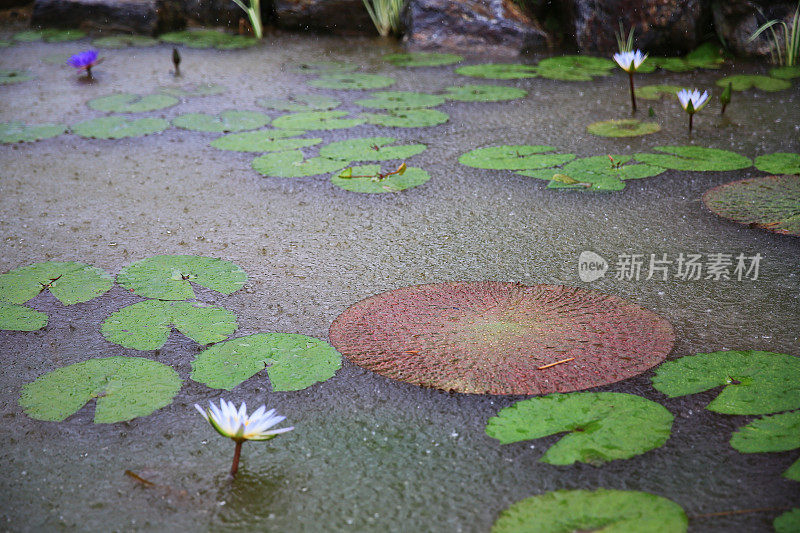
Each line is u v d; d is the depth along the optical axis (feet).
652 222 7.93
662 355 5.92
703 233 7.68
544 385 5.65
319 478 5.11
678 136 10.16
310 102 12.26
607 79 13.32
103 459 5.25
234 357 6.04
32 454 5.28
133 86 13.43
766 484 4.95
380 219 8.16
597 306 6.52
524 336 6.14
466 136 10.44
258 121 11.25
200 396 5.73
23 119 11.44
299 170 9.37
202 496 4.99
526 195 8.61
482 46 15.71
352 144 10.16
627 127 10.55
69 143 10.36
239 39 17.37
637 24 14.85
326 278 7.11
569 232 7.80
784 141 9.84
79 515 4.89
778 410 5.39
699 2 14.51
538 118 11.17
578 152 9.76
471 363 5.87
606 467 5.09
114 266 7.29
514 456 5.20
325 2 17.38
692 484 4.98
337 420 5.52
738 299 6.65
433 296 6.71
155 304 6.70
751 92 12.19
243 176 9.27
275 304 6.74
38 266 7.27
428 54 15.65
